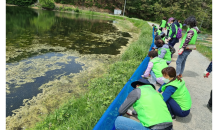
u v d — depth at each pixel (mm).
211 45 13852
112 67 5766
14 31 11742
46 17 22656
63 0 42406
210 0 45562
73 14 33906
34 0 38719
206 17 42188
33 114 3422
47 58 6828
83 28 16594
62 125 2830
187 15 42656
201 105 3408
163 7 44031
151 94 1976
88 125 2600
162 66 3754
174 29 5539
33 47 8273
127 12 49469
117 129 2168
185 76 4898
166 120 1856
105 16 38094
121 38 12906
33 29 13211
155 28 11625
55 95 4133
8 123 3133
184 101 2518
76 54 7734
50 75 5258
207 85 4367
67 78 5113
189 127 2717
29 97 4000
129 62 5918
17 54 6980
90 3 45531
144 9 45688
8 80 4727
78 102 3531
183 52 4082
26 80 4809
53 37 11062
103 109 2992
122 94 2588
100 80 4629
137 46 7844
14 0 36062
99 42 10852
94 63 6633
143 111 1931
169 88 2484
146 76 3939
